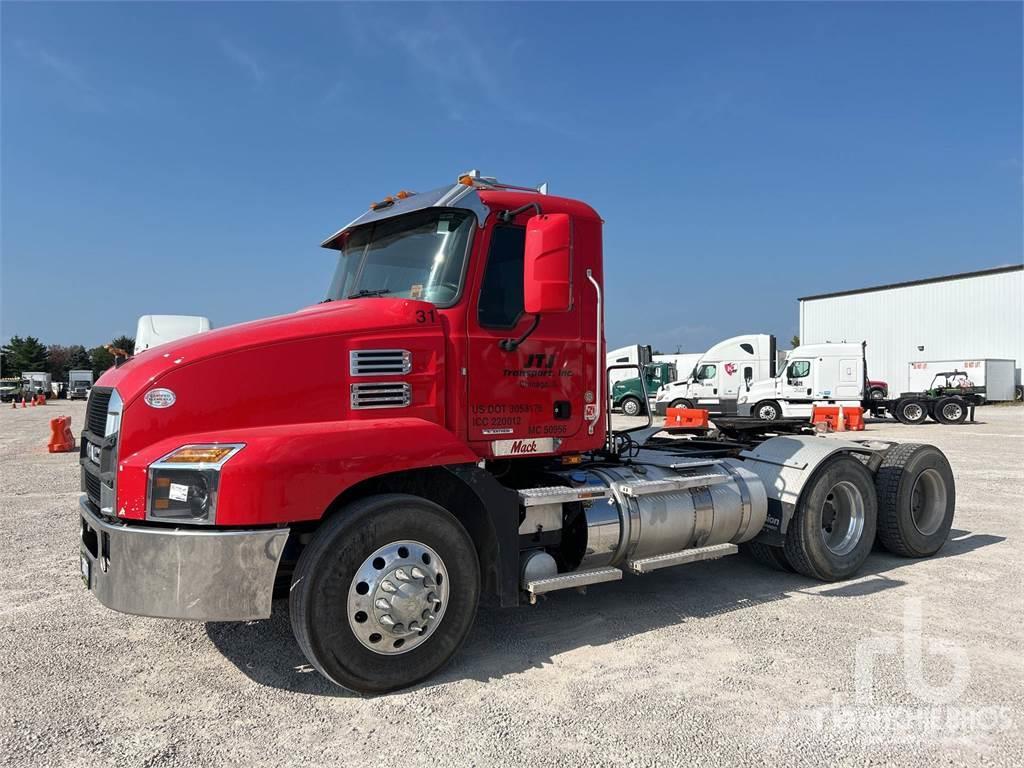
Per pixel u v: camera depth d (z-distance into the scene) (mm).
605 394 5125
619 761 3152
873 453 6613
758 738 3350
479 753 3227
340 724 3506
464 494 4379
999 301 38656
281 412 3941
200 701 3768
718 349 29000
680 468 5570
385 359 4180
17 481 11898
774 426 7441
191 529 3521
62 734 3416
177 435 3734
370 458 3773
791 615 5113
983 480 11445
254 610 3506
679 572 6305
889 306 43781
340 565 3650
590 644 4555
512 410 4621
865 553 6191
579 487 4789
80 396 68562
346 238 5285
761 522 5816
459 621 4023
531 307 4094
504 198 4633
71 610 5258
